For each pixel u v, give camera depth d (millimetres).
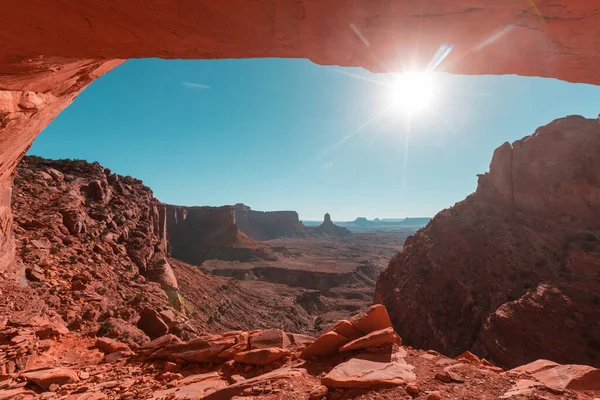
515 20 3197
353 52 3982
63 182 30734
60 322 11117
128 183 47062
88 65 6480
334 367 4844
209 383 5484
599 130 35906
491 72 4336
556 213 36562
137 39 3682
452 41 3600
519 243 34719
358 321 6039
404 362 4930
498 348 25281
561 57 3781
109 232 27438
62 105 8344
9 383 5988
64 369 6578
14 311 9891
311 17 3262
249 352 6016
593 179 34344
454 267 38469
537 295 26359
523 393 3754
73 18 3215
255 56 4227
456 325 33281
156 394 5293
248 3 3064
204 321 33562
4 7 2998
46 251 17422
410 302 40406
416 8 3098
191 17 3236
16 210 21188
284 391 4305
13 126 6949
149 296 18984
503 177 44656
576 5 2932
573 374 4156
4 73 4867
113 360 7590
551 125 42000
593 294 24672
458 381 4234
